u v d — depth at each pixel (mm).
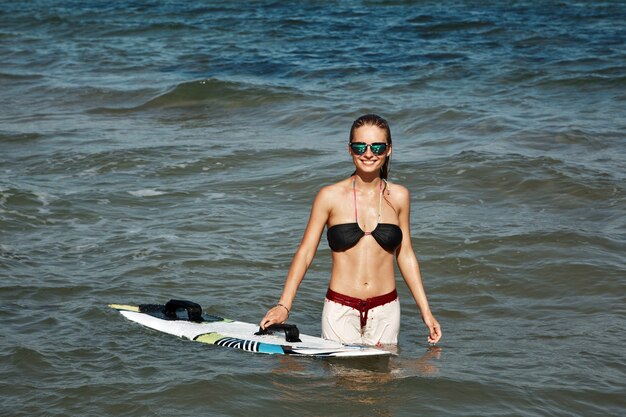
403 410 6953
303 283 10461
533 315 9500
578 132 18141
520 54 29016
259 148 17719
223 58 30312
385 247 7824
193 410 6934
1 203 13578
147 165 16359
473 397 7211
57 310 9297
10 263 10891
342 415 6867
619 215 12969
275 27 37375
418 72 26328
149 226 12656
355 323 7965
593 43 30938
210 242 11867
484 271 10805
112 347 8242
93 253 11391
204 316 9031
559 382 7559
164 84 26016
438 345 8531
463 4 45125
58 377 7566
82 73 28625
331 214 7875
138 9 45156
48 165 16438
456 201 13820
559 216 12969
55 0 50562
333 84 25031
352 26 37312
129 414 6898
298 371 7629
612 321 9219
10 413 6926
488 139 17984
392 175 15273
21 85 26953
